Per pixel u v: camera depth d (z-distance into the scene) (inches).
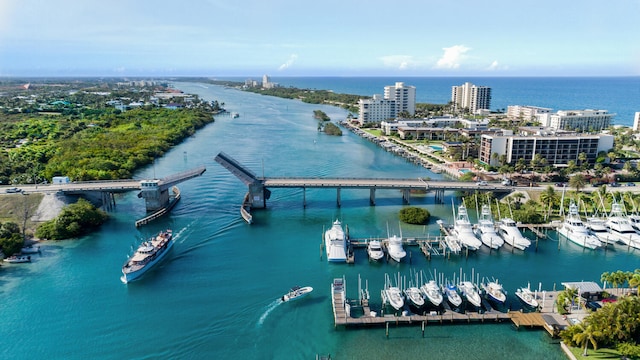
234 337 3312.0
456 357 3056.1
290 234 5339.6
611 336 2984.7
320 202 6638.8
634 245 4948.3
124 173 7534.5
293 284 4094.5
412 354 3093.0
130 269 4170.8
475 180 7190.0
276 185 6363.2
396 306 3565.5
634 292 3676.2
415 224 5703.7
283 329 3400.6
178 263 4534.9
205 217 5925.2
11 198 5762.8
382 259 4633.4
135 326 3437.5
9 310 3646.7
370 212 6190.9
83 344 3230.8
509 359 3019.2
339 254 4557.1
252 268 4421.8
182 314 3602.4
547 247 4985.2
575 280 4180.6
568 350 3026.6
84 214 5388.8
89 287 4033.0
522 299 3703.3
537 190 6422.2
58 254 4724.4
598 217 5812.0
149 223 5659.5
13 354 3122.5
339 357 3070.9
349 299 3789.4
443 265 4510.3
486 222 5226.4
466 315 3457.2
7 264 4473.4
